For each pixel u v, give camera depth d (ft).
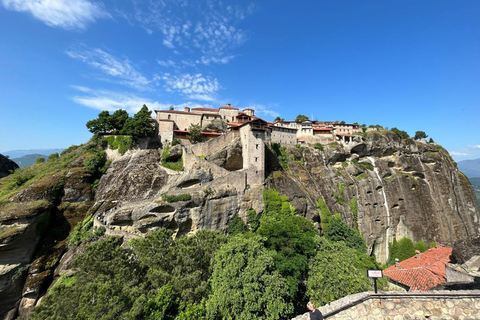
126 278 63.82
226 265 62.54
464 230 219.00
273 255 80.02
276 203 140.26
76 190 140.15
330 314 33.83
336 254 84.17
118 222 113.50
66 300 57.31
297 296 85.66
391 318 33.47
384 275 97.09
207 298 61.98
